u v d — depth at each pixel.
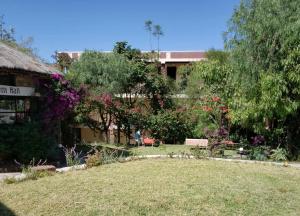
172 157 14.02
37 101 14.68
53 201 7.42
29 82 14.21
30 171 9.85
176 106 25.58
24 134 12.23
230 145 16.95
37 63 15.08
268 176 10.41
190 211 7.01
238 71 14.85
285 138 15.55
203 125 20.69
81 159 13.49
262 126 15.21
